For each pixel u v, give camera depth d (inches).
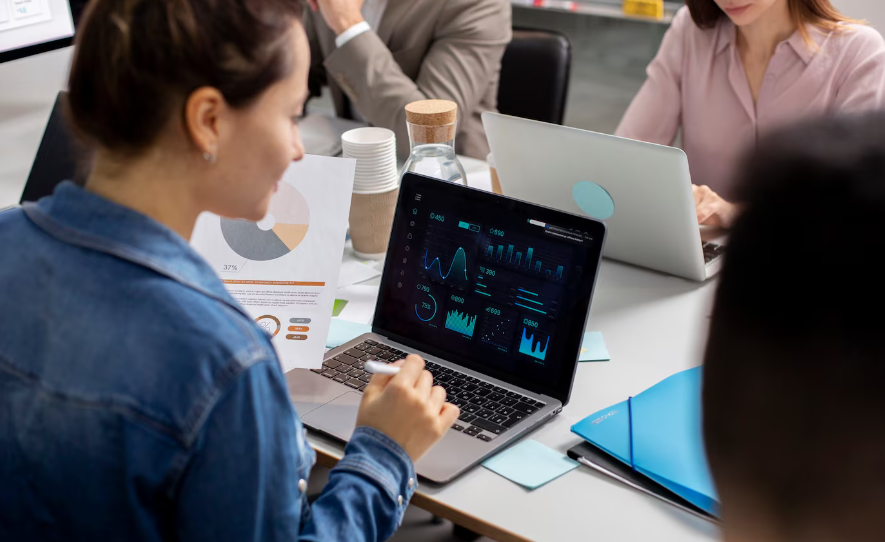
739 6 69.2
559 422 43.5
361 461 33.9
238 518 25.7
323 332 47.3
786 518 12.9
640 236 56.5
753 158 12.7
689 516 36.6
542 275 44.6
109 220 26.0
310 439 42.6
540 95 89.9
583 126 146.1
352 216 59.8
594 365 48.2
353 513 32.8
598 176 55.1
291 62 27.0
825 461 12.3
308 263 47.6
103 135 25.6
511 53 90.3
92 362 24.8
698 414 15.1
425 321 48.4
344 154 59.1
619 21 135.0
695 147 79.7
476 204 46.9
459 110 85.5
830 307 11.8
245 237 47.5
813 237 11.8
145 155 26.0
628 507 37.4
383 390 36.6
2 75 98.7
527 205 45.2
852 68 70.6
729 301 13.0
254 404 25.4
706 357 13.7
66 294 25.5
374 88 81.4
